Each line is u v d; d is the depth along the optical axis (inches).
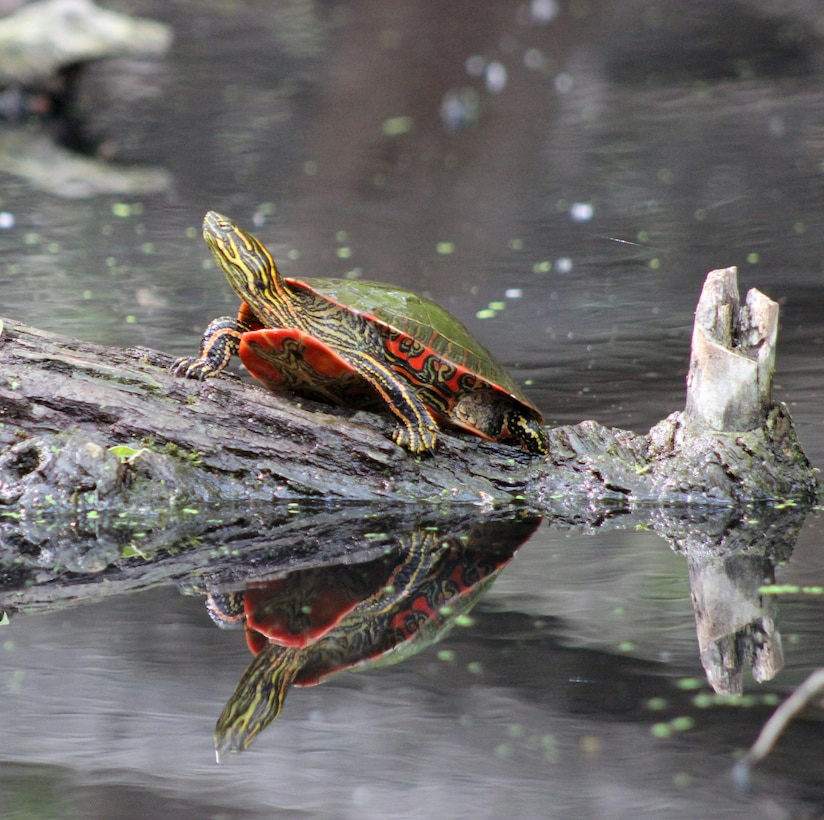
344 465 340.8
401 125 1174.3
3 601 261.4
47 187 902.4
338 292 326.0
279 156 1040.8
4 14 1304.1
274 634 239.0
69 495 327.0
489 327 565.0
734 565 282.5
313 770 184.4
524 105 1255.5
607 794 173.9
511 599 257.9
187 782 180.7
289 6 1827.0
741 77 1342.3
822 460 366.9
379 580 274.2
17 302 581.3
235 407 340.2
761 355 342.0
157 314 565.6
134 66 1392.7
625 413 423.2
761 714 198.1
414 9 1817.2
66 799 176.2
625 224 801.6
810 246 719.1
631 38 1615.4
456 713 200.5
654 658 222.1
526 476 346.9
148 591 267.7
